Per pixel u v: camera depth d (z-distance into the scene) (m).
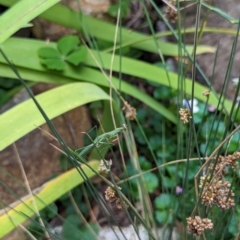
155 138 0.71
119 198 0.43
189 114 0.44
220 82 0.75
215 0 0.81
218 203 0.40
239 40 0.77
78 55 0.63
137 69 0.66
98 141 0.39
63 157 0.67
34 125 0.46
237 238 0.46
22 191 0.64
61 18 0.68
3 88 0.73
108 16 0.82
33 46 0.62
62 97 0.51
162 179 0.63
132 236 0.61
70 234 0.60
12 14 0.51
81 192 0.66
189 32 0.73
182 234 0.55
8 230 0.48
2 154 0.65
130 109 0.57
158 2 0.84
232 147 0.62
